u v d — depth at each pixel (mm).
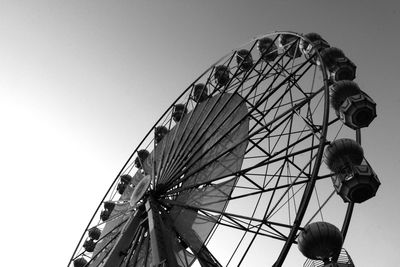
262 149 21344
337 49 26438
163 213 22312
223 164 22438
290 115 21094
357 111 20594
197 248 19703
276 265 15164
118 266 20531
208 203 20953
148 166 29203
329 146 20297
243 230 19016
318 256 17625
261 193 19453
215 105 26188
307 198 16125
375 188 18609
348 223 20094
